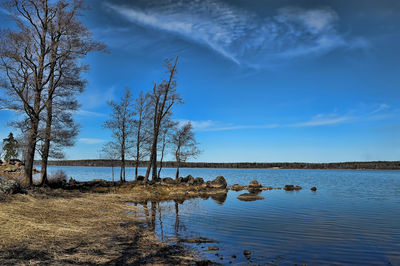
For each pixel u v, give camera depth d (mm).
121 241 9891
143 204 20156
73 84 21375
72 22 20281
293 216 17000
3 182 15039
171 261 8109
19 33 18938
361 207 21625
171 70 33188
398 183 56688
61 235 9797
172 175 93250
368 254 9453
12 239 8648
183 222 14281
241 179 70312
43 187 20906
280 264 8305
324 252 9602
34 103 20172
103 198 20312
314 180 68438
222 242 10594
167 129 35781
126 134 31328
